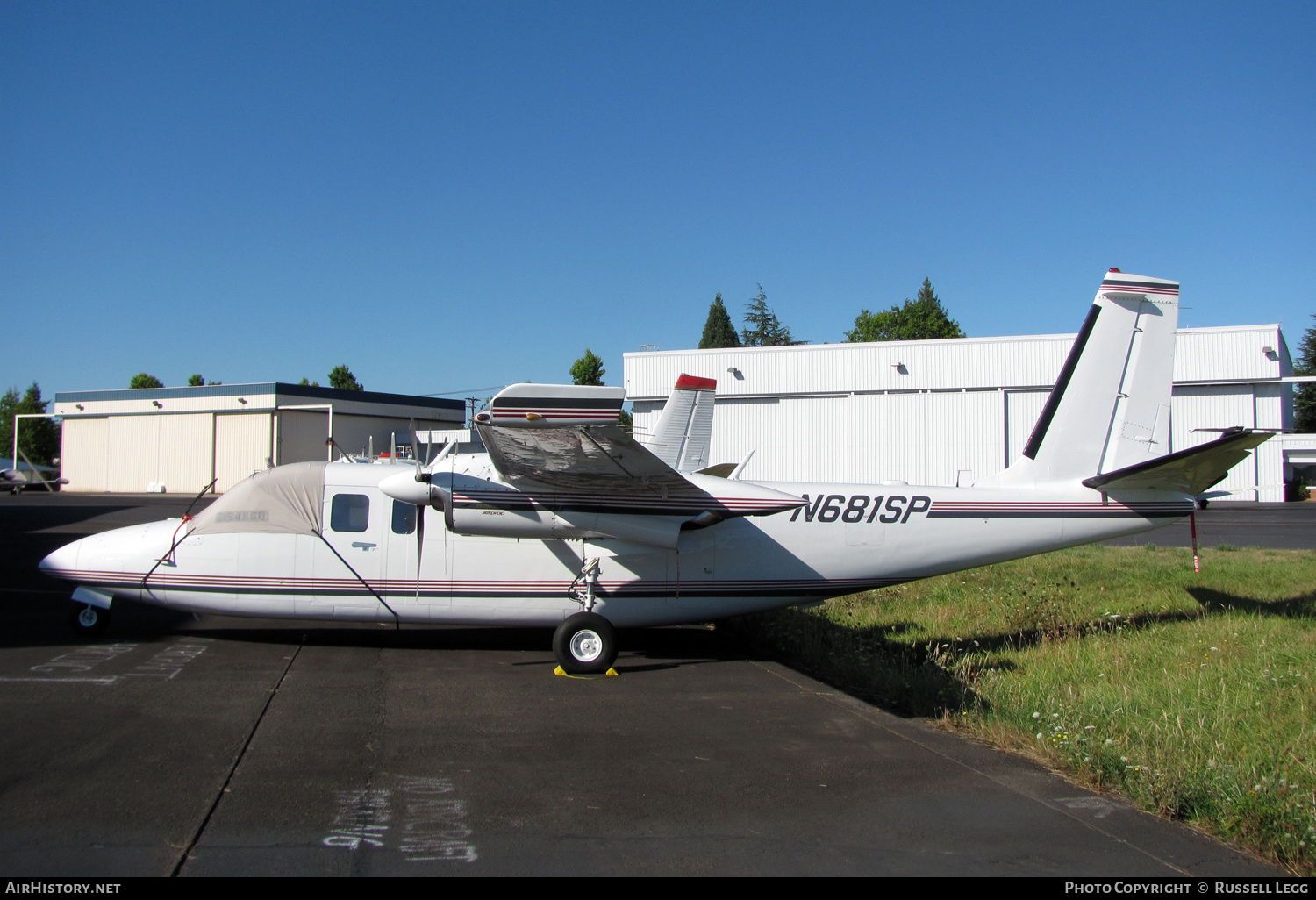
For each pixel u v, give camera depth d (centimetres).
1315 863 423
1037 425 944
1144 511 928
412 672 786
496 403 654
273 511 862
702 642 1001
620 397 674
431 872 394
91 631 887
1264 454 3500
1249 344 3134
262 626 977
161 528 885
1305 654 844
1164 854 435
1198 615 1080
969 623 1086
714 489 850
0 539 1948
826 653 896
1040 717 651
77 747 548
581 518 825
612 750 585
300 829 436
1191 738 604
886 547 918
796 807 489
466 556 859
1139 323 925
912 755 589
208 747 557
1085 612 1112
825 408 3444
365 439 4447
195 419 4303
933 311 6712
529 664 837
